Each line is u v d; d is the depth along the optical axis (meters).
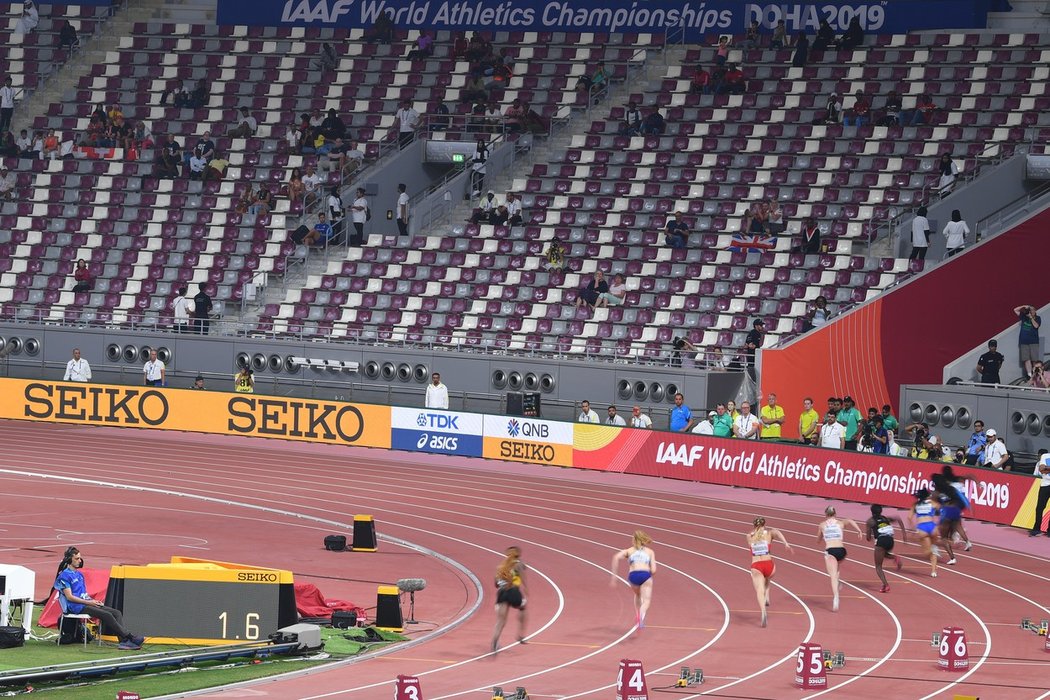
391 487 77.62
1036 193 95.12
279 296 102.44
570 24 114.88
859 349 84.88
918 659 45.47
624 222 100.25
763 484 77.88
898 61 105.94
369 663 44.66
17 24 123.50
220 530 65.44
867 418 81.94
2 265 108.12
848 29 108.19
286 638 45.38
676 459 81.12
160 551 60.19
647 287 95.38
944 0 106.69
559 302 96.44
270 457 86.50
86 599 45.34
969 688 41.88
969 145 97.81
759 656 45.88
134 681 41.38
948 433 79.62
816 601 54.25
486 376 91.81
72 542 61.62
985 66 102.94
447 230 103.81
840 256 92.50
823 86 105.31
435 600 53.59
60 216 109.94
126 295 104.25
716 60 107.44
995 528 68.44
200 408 94.50
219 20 122.19
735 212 99.00
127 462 83.44
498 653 46.06
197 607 45.81
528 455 85.94
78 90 119.12
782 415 80.19
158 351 99.00
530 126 107.75
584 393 89.12
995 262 86.12
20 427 95.38
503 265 99.56
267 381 96.94
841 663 44.34
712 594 55.28
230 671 43.00
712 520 69.94
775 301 91.62
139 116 116.56
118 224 108.56
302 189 106.75
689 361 87.44
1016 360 84.88
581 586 56.28
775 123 103.38
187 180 110.06
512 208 101.44
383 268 101.62
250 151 111.44
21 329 101.44
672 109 106.62
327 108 114.69
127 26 123.81
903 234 92.94
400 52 117.44
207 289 103.38
